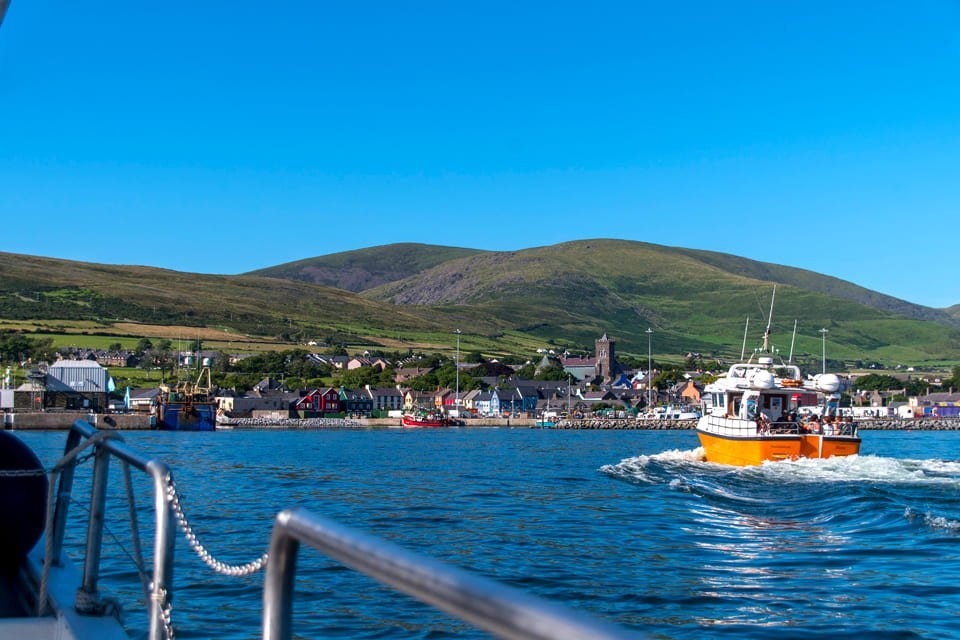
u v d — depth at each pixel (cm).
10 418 12300
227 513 2830
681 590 1780
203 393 14412
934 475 3884
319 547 271
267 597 300
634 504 3150
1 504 838
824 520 2714
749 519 2766
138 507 2672
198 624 1430
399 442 9519
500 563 2041
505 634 192
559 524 2653
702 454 5278
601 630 175
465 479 4278
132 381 19525
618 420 17450
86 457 801
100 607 677
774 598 1711
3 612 800
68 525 2336
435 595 218
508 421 17625
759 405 4650
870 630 1483
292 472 4756
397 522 2688
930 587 1795
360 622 1468
